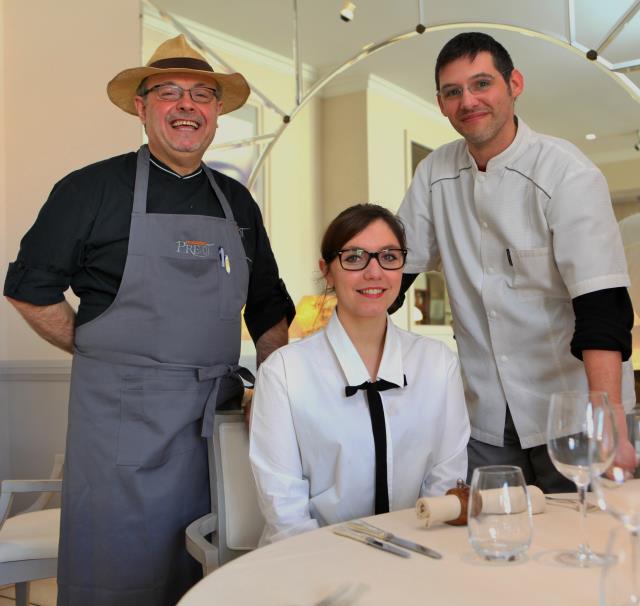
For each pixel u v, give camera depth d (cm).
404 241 156
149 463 175
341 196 505
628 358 164
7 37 363
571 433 98
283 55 430
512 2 376
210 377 181
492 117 173
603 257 162
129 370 177
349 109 502
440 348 159
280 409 149
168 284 179
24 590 224
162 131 183
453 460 155
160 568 176
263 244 208
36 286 175
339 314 153
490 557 96
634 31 383
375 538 107
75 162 343
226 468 169
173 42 186
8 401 361
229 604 85
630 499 79
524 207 177
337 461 147
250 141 354
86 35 342
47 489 213
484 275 186
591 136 618
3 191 362
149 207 183
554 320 178
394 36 321
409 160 538
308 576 93
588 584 87
